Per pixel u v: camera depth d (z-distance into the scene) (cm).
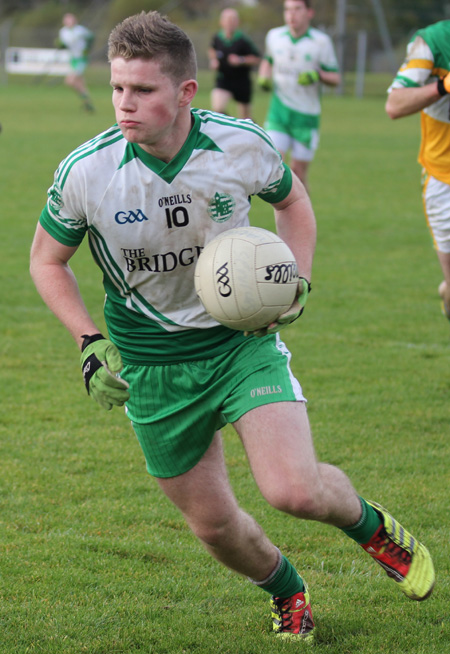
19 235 3547
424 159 1902
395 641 1023
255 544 1000
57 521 1347
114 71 870
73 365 2145
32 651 990
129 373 1018
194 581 1171
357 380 2042
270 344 995
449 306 2056
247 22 16788
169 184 922
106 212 934
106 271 988
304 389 1972
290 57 3972
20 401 1891
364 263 3234
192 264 969
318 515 923
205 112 946
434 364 2167
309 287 986
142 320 997
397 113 1816
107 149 925
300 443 923
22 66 13062
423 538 1301
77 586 1148
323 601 1121
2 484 1478
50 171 5188
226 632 1044
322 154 6353
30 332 2392
